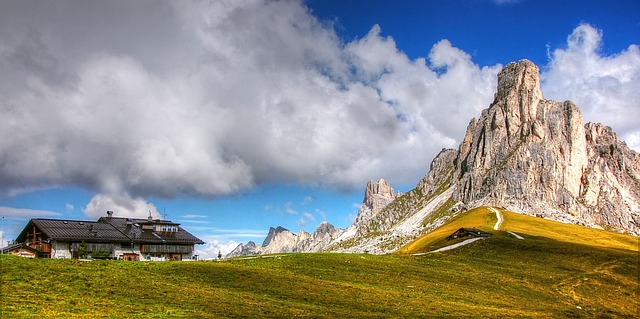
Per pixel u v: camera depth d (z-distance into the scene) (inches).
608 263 4522.6
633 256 4793.3
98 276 2583.7
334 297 2652.6
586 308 3198.8
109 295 2287.2
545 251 4985.2
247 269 3078.2
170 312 2089.1
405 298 2797.7
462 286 3316.9
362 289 2906.0
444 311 2578.7
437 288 3186.5
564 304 3211.1
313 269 3351.4
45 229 4264.3
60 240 4195.4
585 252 4909.0
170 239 4768.7
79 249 4247.0
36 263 2679.6
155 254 4635.8
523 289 3452.3
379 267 3624.5
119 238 4468.5
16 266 2559.1
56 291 2253.9
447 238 6614.2
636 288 3846.0
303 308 2378.2
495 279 3634.4
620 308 3353.8
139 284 2527.1
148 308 2124.8
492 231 6678.2
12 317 1801.2
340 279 3154.5
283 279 2928.2
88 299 2178.9
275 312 2245.3
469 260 4328.3
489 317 2549.2
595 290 3695.9
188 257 4822.8
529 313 2765.7
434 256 4471.0
